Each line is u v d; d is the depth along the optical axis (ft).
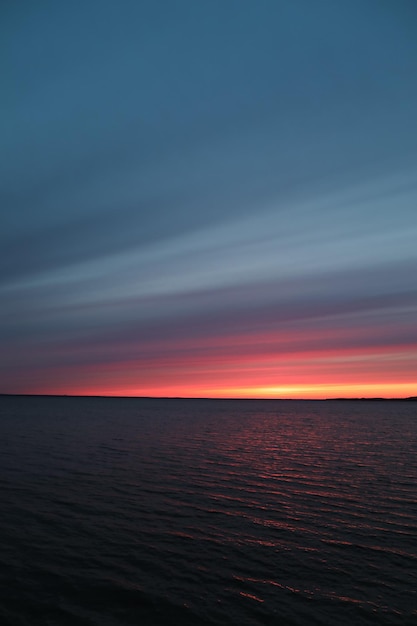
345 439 183.73
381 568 49.96
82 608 40.86
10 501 73.56
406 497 79.61
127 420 307.37
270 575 48.11
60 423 268.00
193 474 98.68
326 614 40.40
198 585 45.65
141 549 54.54
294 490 84.48
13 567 48.47
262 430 232.32
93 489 83.10
